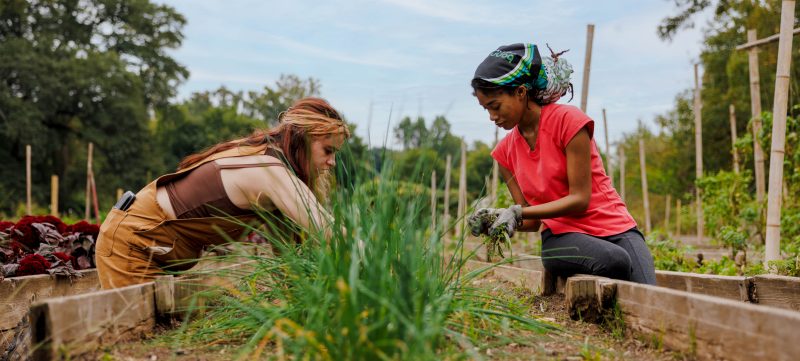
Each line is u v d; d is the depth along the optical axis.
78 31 33.84
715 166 25.34
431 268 2.23
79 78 30.17
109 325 2.14
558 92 3.04
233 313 2.49
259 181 2.72
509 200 7.20
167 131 44.97
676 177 26.83
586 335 2.41
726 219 8.30
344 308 1.72
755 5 16.72
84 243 4.28
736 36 21.67
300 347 1.78
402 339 1.73
